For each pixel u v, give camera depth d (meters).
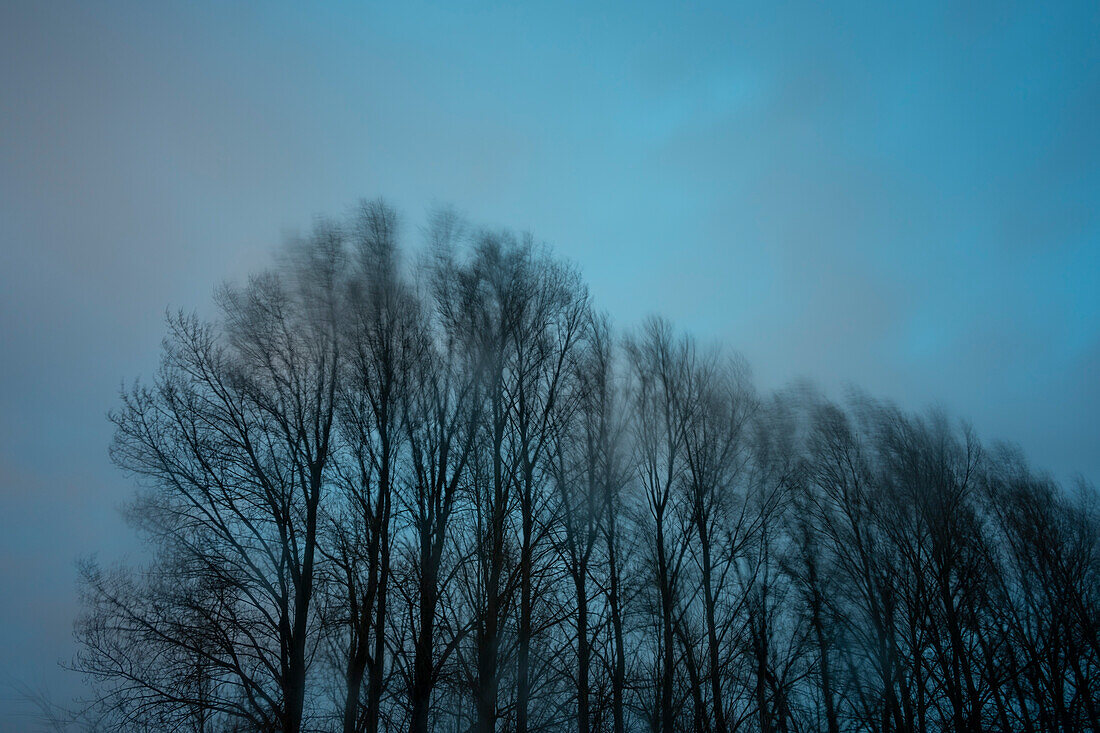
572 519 15.27
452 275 16.78
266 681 12.87
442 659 12.82
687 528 17.14
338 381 14.98
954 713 16.61
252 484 13.56
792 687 17.03
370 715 12.32
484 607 13.61
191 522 13.17
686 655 15.75
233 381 14.30
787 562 17.92
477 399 15.25
